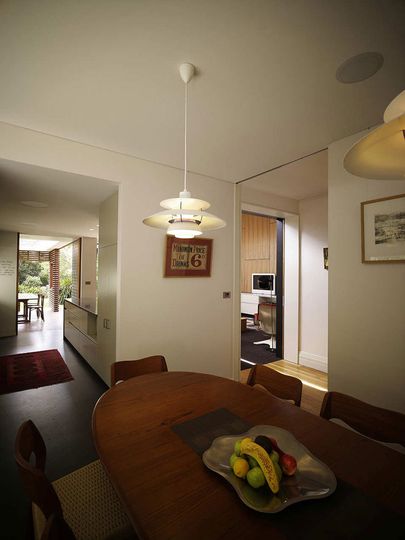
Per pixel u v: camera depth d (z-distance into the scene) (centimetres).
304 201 428
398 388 194
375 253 205
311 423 123
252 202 375
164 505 78
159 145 241
